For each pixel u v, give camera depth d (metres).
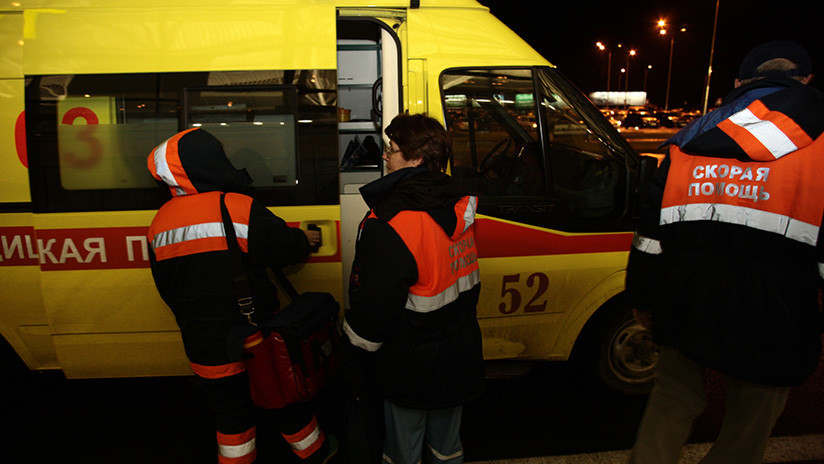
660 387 2.01
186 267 2.07
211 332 2.08
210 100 2.58
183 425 2.99
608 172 2.92
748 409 1.81
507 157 2.87
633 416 3.06
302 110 2.62
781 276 1.70
